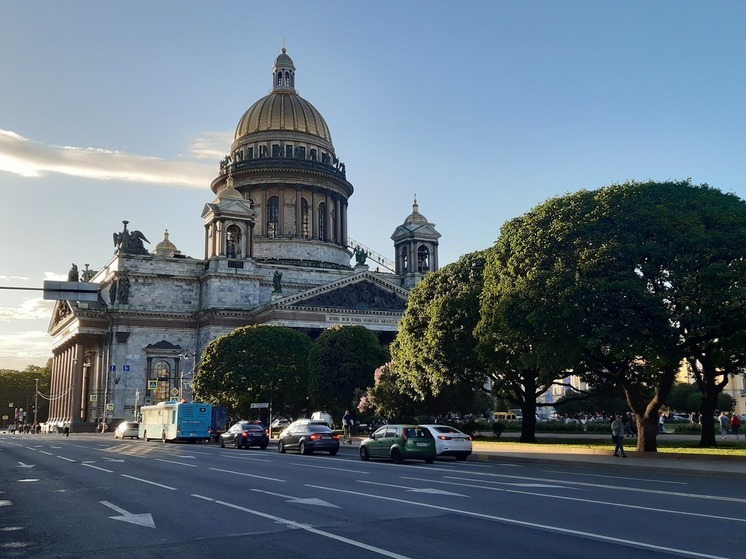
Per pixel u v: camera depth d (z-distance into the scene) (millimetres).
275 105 152875
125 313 122750
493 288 52562
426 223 143125
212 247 128750
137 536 17938
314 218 147625
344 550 15555
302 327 116062
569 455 46375
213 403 92375
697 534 16984
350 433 76562
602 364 51250
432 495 24812
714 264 41625
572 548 15406
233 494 25812
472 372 65938
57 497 26484
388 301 125875
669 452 44094
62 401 149125
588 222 46594
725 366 58812
